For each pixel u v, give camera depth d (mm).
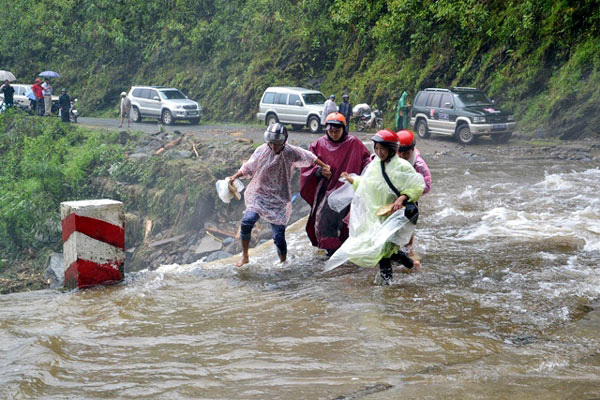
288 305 5184
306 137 24156
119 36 44688
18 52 49688
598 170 14320
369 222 5480
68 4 49469
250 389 3447
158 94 32219
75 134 26609
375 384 3443
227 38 39688
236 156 19797
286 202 6805
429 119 22406
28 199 21188
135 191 20281
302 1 36594
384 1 31297
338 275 6270
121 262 6164
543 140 21516
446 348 4035
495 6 25875
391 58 29938
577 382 3416
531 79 23547
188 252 17312
